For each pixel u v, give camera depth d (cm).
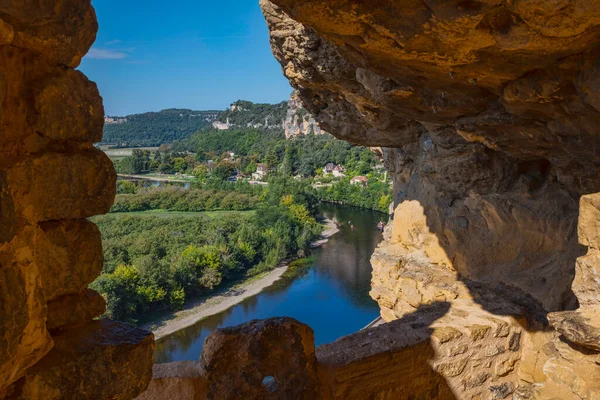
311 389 625
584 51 452
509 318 835
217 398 616
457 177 950
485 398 823
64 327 345
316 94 1021
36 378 299
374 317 3133
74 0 315
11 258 273
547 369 553
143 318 3102
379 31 464
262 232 4597
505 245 921
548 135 652
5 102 286
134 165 9944
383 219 6066
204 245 4022
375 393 716
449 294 947
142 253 3628
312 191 7156
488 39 436
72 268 340
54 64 318
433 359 762
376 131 1059
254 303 3397
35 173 306
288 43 820
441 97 654
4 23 272
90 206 343
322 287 3669
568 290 823
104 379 330
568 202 863
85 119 336
